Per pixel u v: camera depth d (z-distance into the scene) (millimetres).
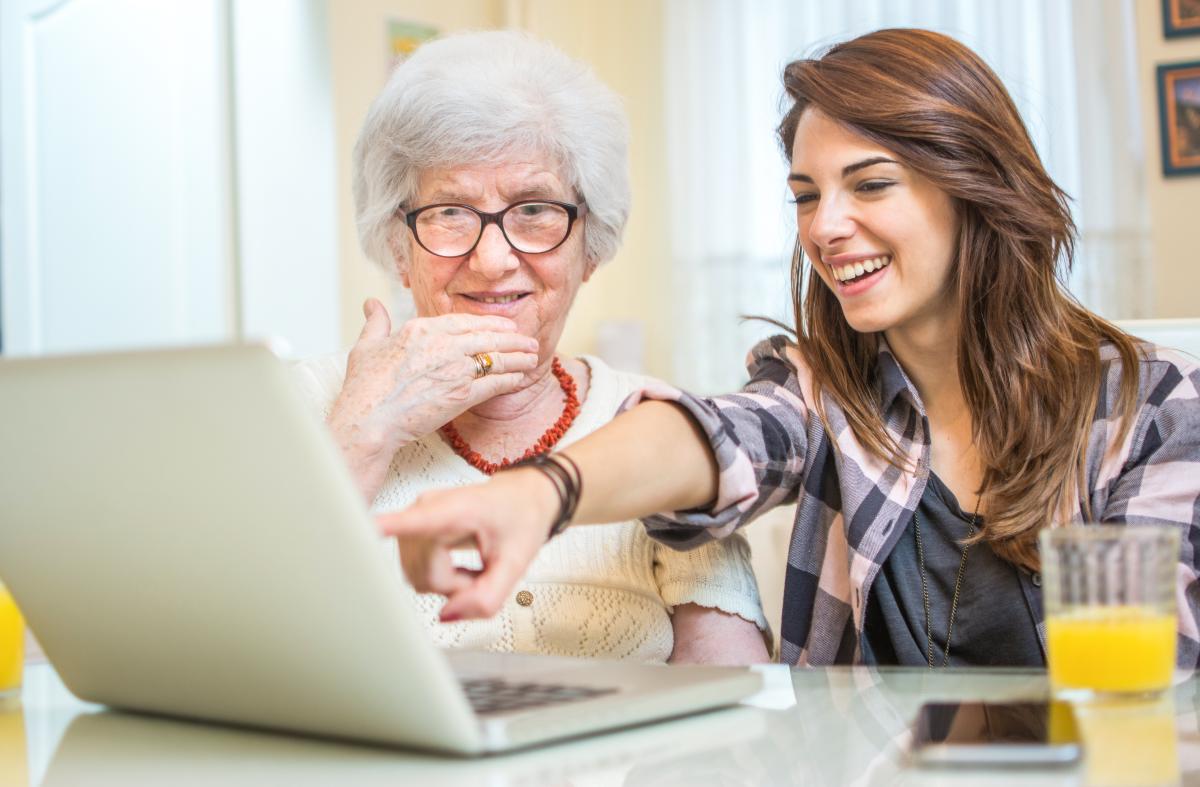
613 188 1526
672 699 784
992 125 1285
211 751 755
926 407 1402
